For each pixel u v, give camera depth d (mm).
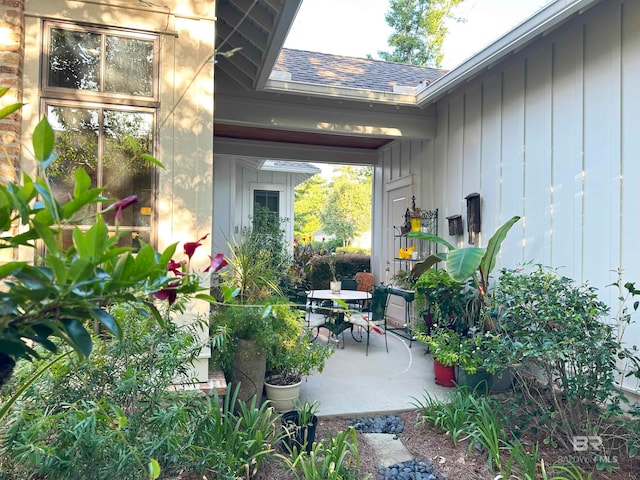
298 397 3426
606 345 2684
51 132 741
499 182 4680
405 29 20219
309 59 6996
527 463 2389
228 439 2350
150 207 2908
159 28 2916
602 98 3506
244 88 5121
